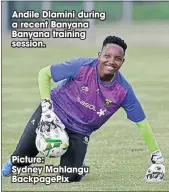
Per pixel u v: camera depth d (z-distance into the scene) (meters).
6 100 39.19
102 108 20.34
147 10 86.81
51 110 20.17
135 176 21.50
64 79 20.56
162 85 45.25
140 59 60.19
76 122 20.52
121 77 20.28
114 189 19.80
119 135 29.19
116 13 85.94
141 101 38.88
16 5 80.00
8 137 28.72
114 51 19.66
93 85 20.12
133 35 77.50
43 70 20.30
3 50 64.69
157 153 20.77
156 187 20.06
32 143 21.14
